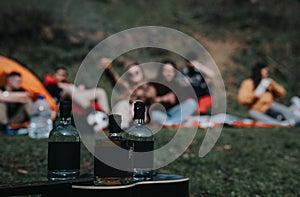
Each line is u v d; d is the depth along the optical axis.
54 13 17.09
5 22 16.08
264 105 11.66
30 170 6.21
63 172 3.22
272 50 17.72
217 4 19.92
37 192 2.98
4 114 9.42
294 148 8.56
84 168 6.40
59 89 9.47
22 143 7.90
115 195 2.94
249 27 18.88
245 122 11.30
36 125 8.89
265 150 8.22
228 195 5.57
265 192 5.79
